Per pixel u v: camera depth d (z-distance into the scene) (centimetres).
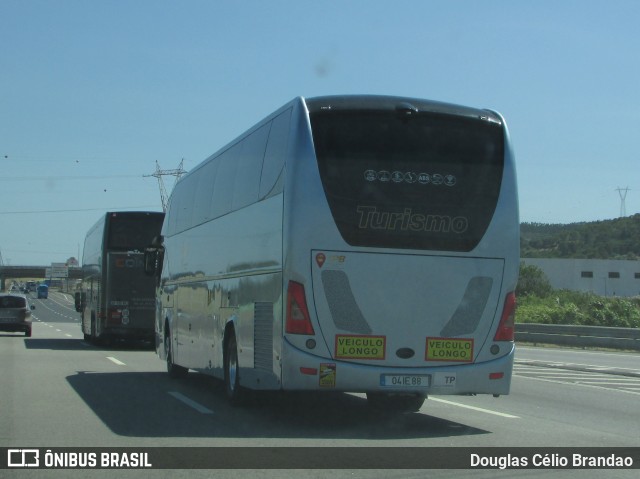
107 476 876
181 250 1903
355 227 1135
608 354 3259
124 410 1378
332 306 1127
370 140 1153
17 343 3475
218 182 1579
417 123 1170
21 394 1590
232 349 1425
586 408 1516
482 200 1180
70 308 11338
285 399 1558
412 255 1151
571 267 10088
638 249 13012
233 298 1414
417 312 1150
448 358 1159
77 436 1110
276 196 1195
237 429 1186
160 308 2173
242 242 1370
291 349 1124
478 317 1173
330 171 1138
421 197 1157
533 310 4909
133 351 3008
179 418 1293
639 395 1756
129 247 3102
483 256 1176
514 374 2288
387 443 1077
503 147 1201
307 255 1124
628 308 4684
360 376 1127
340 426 1227
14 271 17925
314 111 1150
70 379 1906
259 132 1329
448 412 1419
